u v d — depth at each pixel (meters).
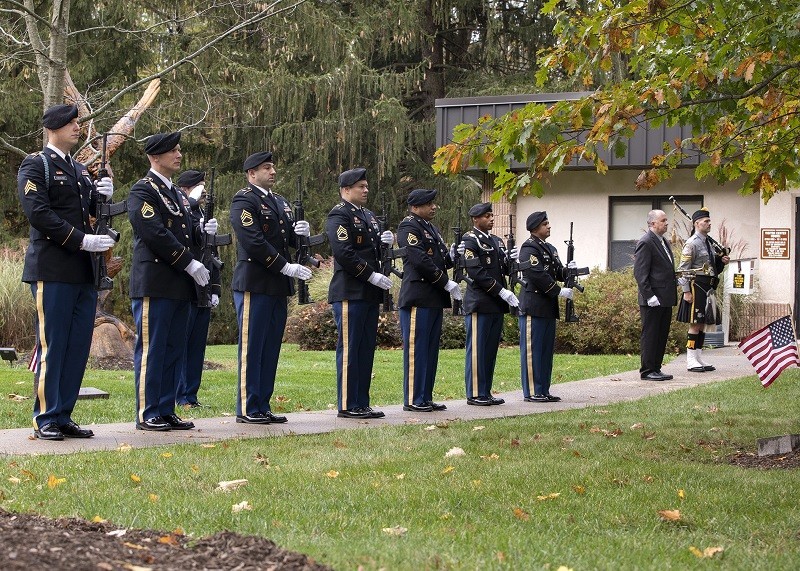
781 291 19.39
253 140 27.45
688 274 14.34
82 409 9.95
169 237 8.38
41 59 12.38
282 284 9.29
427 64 28.31
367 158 28.19
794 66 7.22
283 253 9.41
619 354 18.08
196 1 25.89
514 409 10.58
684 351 17.84
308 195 27.38
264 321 9.22
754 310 19.48
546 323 11.34
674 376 13.89
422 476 6.63
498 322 10.98
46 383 7.83
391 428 8.81
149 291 8.50
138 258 8.57
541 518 5.58
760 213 19.52
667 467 7.09
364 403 9.88
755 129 8.16
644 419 9.60
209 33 26.31
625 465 7.17
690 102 7.41
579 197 20.55
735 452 7.88
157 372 8.58
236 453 7.37
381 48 28.11
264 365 9.33
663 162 8.17
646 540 5.17
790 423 9.30
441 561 4.46
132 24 26.33
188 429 8.73
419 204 10.43
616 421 9.46
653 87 6.84
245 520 5.26
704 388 12.08
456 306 10.81
